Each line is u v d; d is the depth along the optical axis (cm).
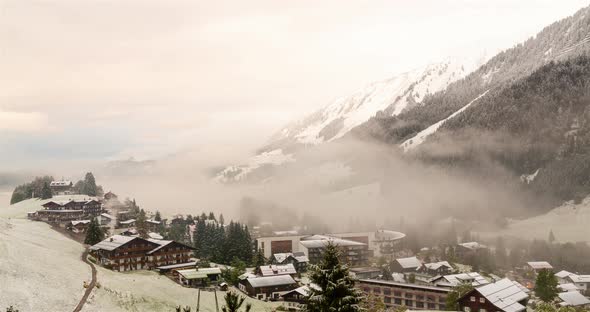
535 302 16475
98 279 12669
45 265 12419
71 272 12694
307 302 5259
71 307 10044
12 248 12950
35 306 9500
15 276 10681
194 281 15788
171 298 13100
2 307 8950
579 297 17200
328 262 5194
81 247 19325
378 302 8275
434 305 15725
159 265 19012
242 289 17788
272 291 17075
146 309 11575
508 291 13812
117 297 11625
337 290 5094
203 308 12812
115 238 19288
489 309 12812
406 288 16338
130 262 18200
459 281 17950
